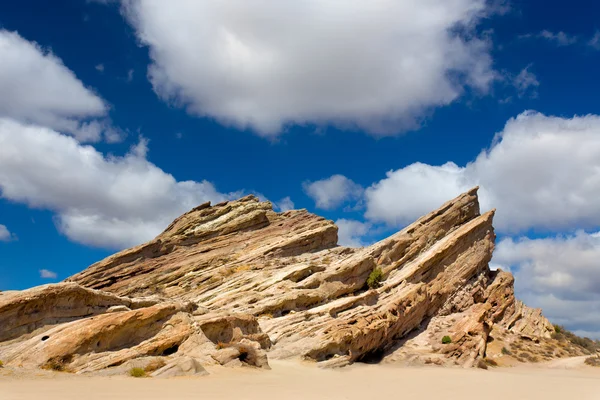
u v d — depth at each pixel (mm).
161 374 27422
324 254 79812
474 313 72562
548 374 58969
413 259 78938
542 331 84750
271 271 68375
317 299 60719
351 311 58188
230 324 38938
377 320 57000
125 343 29781
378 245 77750
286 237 81500
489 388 37750
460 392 33969
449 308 76750
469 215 88312
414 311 66688
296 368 40531
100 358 27328
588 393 36219
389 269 75125
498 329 79688
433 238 82500
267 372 34812
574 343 84500
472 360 60094
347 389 31328
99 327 28109
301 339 47969
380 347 59781
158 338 31219
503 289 85062
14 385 20547
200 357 31922
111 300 32438
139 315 30562
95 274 72688
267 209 88688
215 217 84438
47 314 28297
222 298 58594
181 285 69312
